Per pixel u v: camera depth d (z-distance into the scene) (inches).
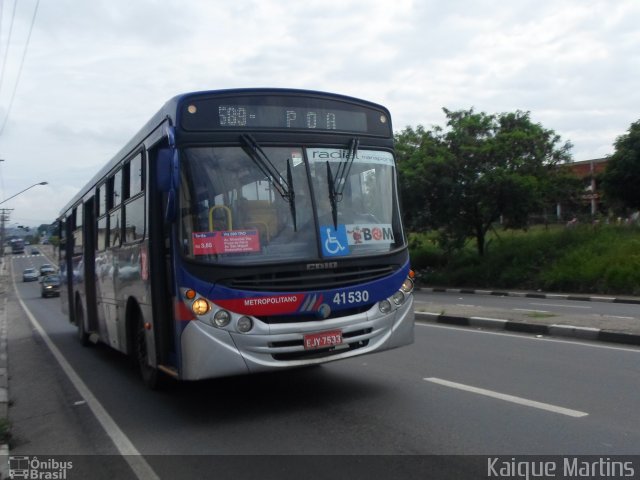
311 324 251.0
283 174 262.8
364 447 214.7
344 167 276.8
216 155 256.5
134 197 320.8
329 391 297.9
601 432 218.8
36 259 4549.7
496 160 1037.2
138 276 311.3
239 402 287.9
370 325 266.4
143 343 327.6
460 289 1042.1
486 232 1250.0
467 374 320.5
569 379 300.4
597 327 424.2
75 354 499.5
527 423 231.9
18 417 304.3
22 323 877.8
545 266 980.6
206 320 240.7
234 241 249.0
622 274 826.8
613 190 1087.6
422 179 1056.8
